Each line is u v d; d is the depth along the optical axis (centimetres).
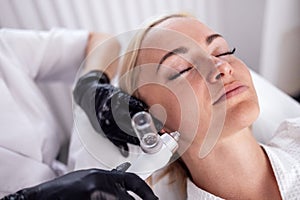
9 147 74
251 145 61
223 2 129
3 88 77
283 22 116
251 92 56
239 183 62
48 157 85
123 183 46
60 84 117
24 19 106
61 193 41
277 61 128
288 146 71
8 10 104
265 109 86
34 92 88
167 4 119
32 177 75
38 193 42
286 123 75
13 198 42
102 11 113
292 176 62
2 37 90
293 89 143
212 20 133
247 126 55
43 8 105
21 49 90
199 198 64
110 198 42
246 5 130
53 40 91
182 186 72
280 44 122
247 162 60
